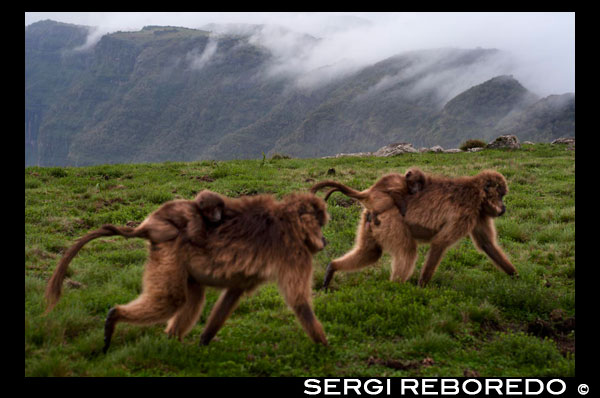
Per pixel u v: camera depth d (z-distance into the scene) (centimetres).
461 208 851
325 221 638
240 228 596
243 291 640
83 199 1422
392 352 633
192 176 1819
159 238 573
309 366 597
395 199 849
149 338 619
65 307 684
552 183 1784
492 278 900
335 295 802
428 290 816
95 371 536
